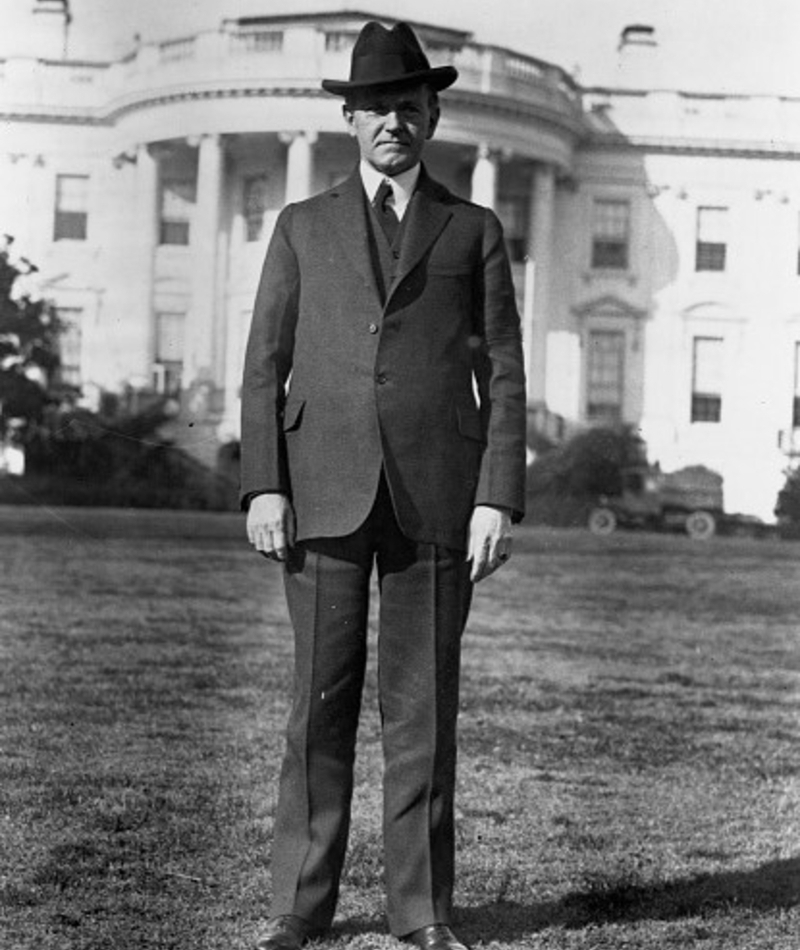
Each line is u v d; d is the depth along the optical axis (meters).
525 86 40.41
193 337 40.16
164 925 4.69
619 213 43.72
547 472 32.12
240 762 7.06
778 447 39.53
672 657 11.55
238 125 39.38
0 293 36.09
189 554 19.12
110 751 7.18
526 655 11.37
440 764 4.54
